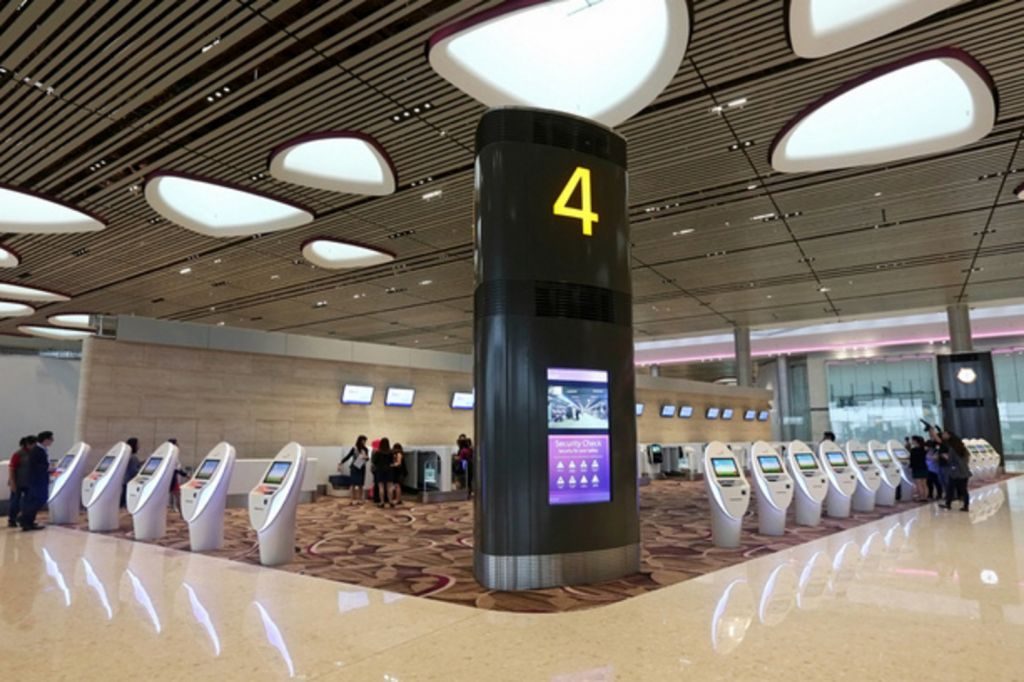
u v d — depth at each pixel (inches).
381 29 271.3
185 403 482.3
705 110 338.0
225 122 345.7
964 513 398.9
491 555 203.2
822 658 132.0
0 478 412.2
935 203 470.0
